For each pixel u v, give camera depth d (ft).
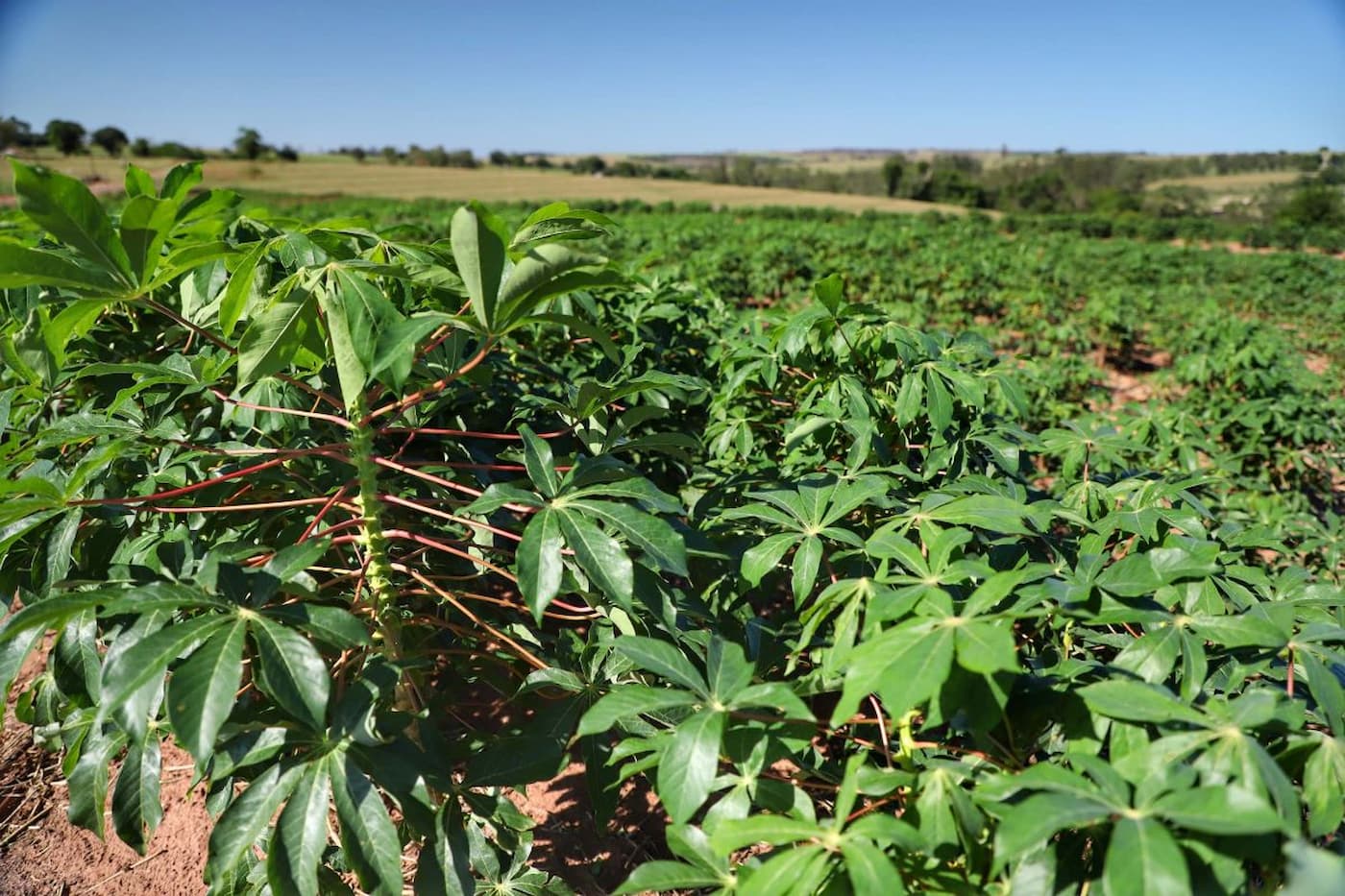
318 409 8.20
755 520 7.48
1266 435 18.88
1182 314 42.83
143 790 5.50
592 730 4.52
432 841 5.67
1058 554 6.62
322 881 6.23
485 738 6.57
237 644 4.36
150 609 4.33
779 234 82.74
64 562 5.64
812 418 8.00
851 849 3.93
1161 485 7.27
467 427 9.32
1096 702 4.18
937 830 4.28
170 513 6.70
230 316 5.73
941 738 6.10
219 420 7.89
